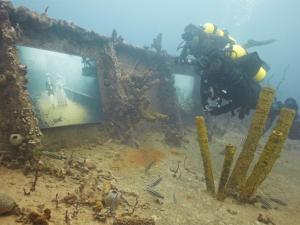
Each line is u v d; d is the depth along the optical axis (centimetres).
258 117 126
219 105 160
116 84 179
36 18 139
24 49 133
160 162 162
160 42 233
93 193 103
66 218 81
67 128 148
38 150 112
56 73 147
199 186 139
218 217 111
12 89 114
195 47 186
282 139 124
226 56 150
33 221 75
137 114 186
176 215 105
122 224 83
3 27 120
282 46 1758
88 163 129
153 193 118
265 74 169
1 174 101
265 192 155
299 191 169
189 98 273
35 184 96
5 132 112
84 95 162
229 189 136
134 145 175
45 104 137
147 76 195
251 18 1698
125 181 125
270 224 115
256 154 239
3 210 76
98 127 170
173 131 207
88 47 174
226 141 262
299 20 1619
